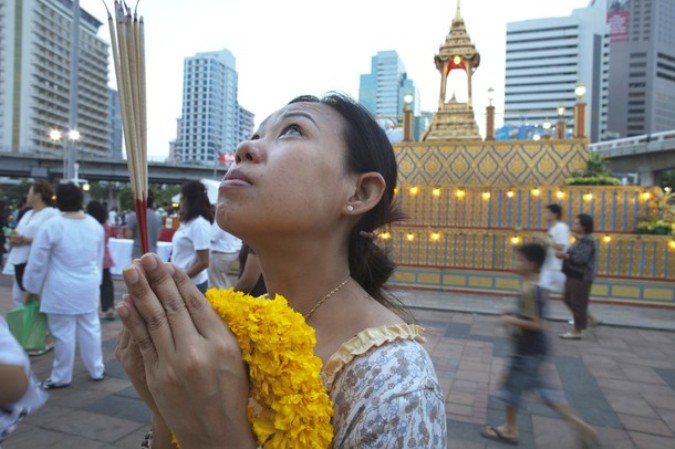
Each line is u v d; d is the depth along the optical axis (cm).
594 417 403
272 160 89
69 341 421
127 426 353
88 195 5594
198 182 458
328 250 97
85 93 6156
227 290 90
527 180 1061
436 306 860
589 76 8131
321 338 95
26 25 5625
